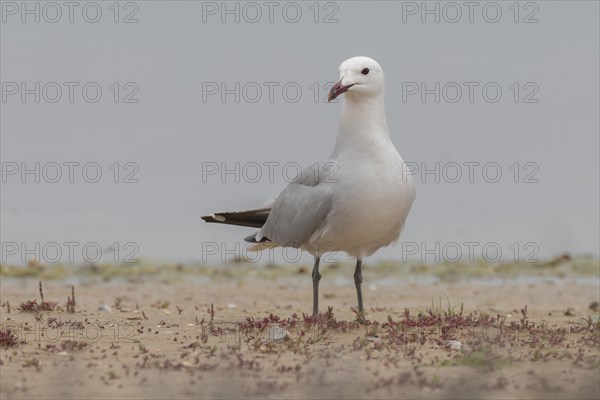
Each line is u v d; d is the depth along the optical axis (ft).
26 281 73.05
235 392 36.47
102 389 36.99
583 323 50.47
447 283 73.20
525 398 35.68
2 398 35.63
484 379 38.32
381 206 50.29
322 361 41.34
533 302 64.18
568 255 82.48
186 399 35.60
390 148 50.96
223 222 56.39
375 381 37.99
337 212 50.44
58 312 55.36
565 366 40.45
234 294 67.56
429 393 36.29
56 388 37.04
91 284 71.92
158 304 61.05
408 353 42.39
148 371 39.75
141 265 79.71
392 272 77.77
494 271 77.77
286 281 74.33
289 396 35.88
